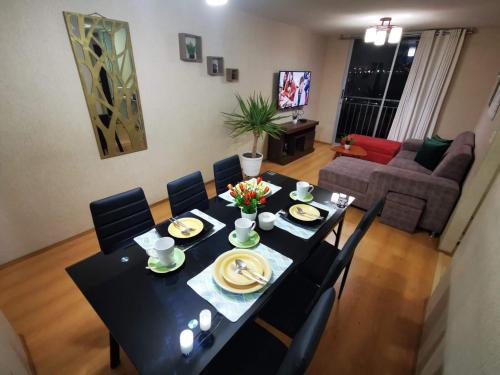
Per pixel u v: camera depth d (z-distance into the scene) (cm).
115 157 258
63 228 237
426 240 262
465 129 428
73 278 111
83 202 245
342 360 151
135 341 86
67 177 229
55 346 153
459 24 365
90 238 246
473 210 221
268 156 475
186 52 282
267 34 383
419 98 442
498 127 207
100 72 225
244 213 147
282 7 310
